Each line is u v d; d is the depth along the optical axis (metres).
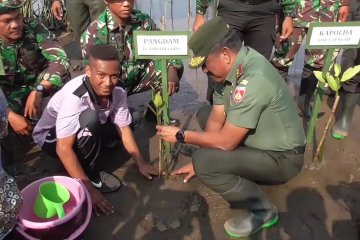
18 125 2.52
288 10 3.00
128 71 2.90
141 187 2.52
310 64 3.12
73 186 2.06
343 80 2.34
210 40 1.87
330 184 2.53
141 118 3.32
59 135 2.17
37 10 5.71
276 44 3.32
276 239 2.12
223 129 1.97
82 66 4.23
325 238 2.13
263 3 2.91
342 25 2.30
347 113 2.92
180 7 5.55
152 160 2.79
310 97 3.25
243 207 2.15
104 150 2.87
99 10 3.80
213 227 2.21
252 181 2.18
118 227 2.21
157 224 2.23
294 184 2.52
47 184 2.02
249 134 2.04
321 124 3.20
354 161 2.74
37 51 2.72
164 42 2.19
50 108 2.30
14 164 2.74
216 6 3.37
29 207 2.03
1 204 1.58
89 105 2.23
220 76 1.99
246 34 3.13
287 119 1.96
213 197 2.42
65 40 5.06
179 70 2.99
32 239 1.84
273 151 2.04
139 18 2.83
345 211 2.31
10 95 2.81
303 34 3.23
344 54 2.86
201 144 2.05
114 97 2.34
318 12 3.12
